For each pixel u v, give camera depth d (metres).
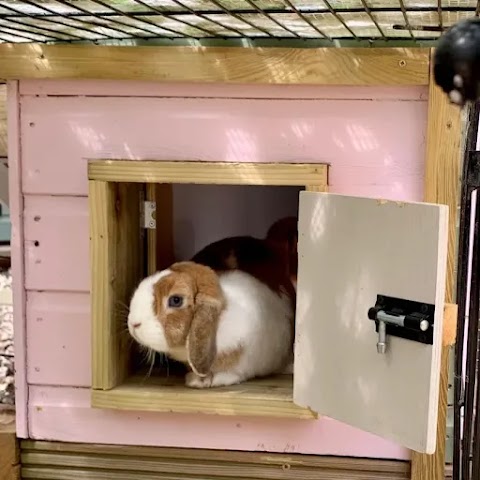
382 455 1.00
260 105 0.96
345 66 0.92
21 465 1.07
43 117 0.99
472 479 0.86
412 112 0.94
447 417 1.09
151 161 0.96
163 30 1.08
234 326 0.97
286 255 1.15
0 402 1.14
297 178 0.93
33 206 1.02
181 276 0.94
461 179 0.95
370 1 0.88
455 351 0.89
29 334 1.04
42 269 1.02
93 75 0.96
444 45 0.53
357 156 0.95
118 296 1.01
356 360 0.81
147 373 1.07
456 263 0.96
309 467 1.01
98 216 0.96
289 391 0.98
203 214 1.33
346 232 0.81
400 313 0.74
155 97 0.97
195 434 1.03
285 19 0.97
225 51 0.93
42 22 1.03
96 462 1.05
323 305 0.85
